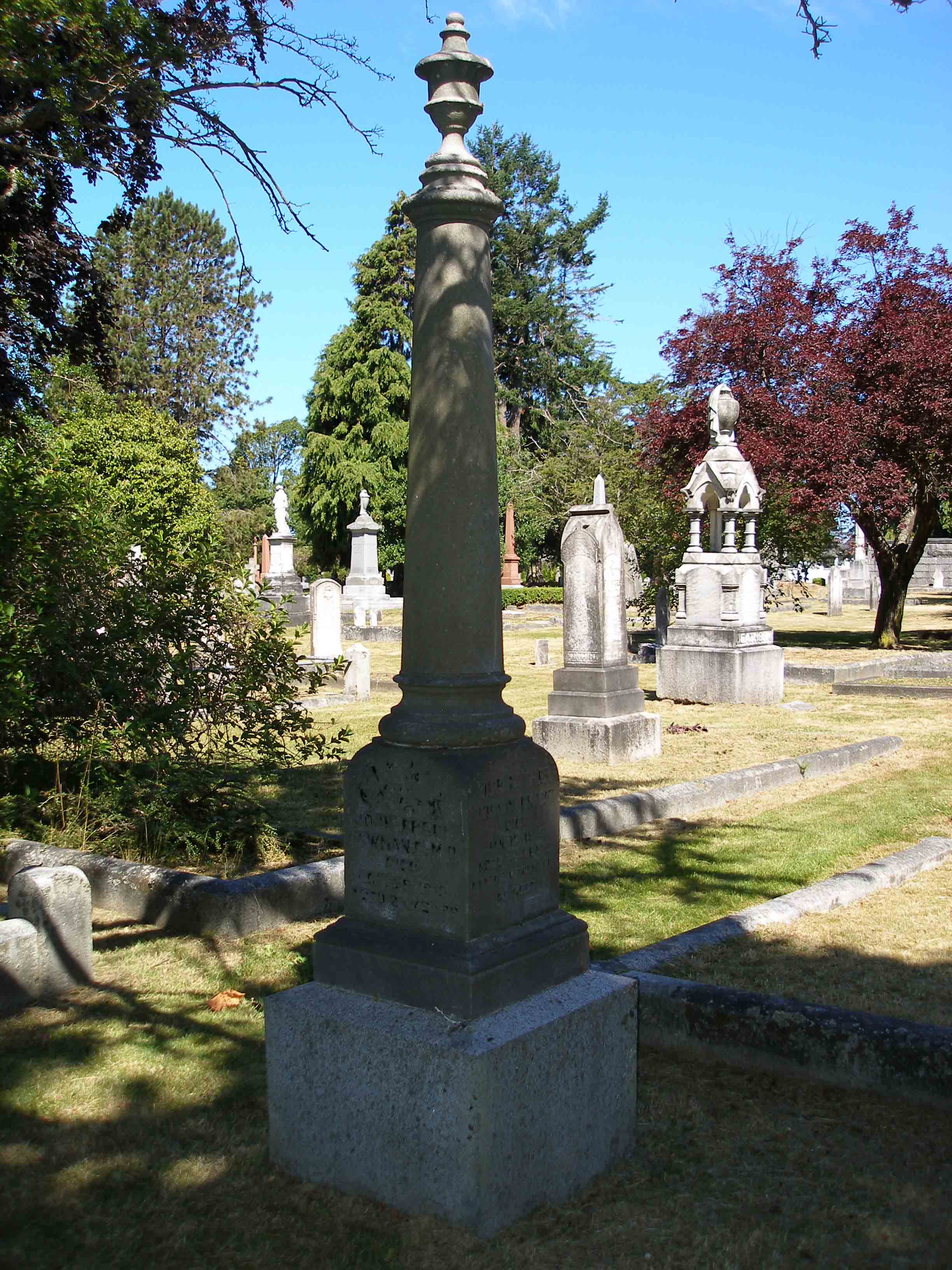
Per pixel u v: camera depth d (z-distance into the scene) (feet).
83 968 18.84
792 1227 11.53
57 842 26.25
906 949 20.10
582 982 12.73
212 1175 12.50
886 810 31.81
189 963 19.89
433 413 12.58
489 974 11.64
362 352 183.93
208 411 159.33
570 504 156.66
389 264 182.91
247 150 27.61
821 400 80.38
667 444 88.99
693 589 58.85
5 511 27.09
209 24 26.94
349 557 190.19
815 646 88.53
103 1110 14.12
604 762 40.70
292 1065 12.43
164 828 26.55
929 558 182.91
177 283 156.56
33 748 28.86
